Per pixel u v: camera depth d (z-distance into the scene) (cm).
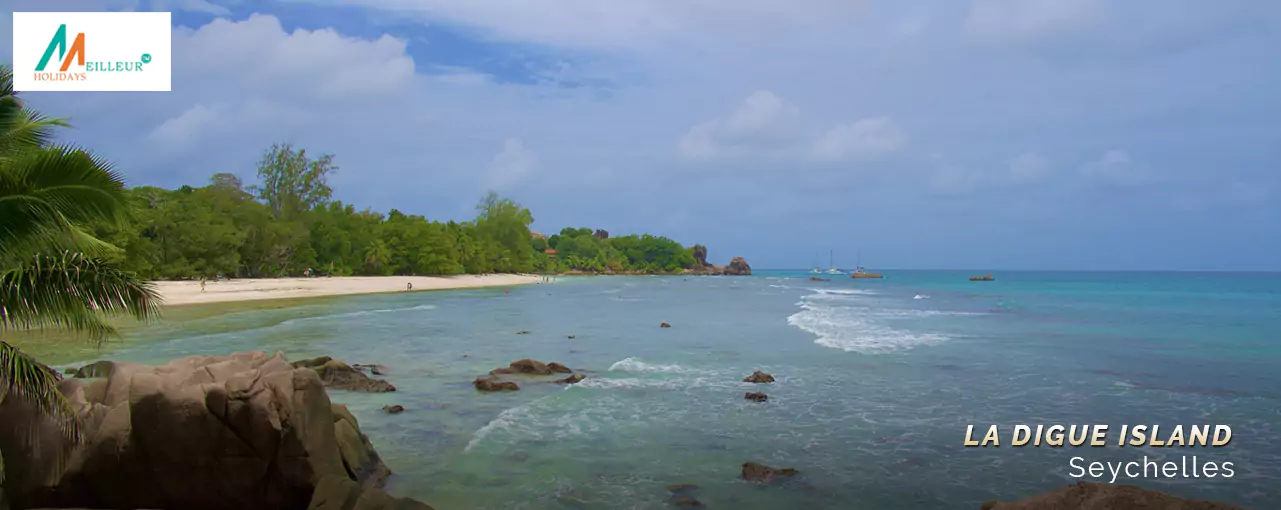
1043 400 1644
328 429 874
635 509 909
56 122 827
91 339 866
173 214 7450
